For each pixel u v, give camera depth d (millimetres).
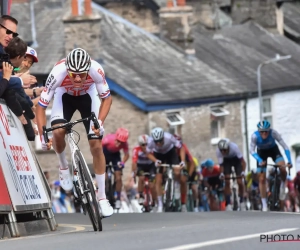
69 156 51875
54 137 17844
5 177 17812
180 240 14070
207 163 40094
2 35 19625
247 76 63406
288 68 67875
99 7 62781
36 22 58656
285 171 32156
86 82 17875
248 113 61125
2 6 22641
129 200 43094
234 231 15453
